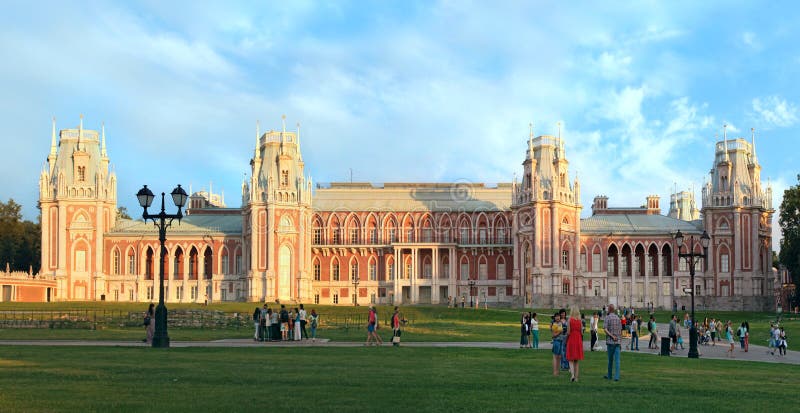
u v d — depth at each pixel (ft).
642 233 500.74
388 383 105.29
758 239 485.56
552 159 483.10
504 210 524.93
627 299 498.28
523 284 483.10
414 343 210.18
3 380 103.09
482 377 115.65
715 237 489.26
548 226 473.67
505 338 238.27
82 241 480.23
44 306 348.59
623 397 97.04
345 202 532.73
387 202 533.14
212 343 198.39
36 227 556.10
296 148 483.10
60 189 478.18
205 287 494.59
